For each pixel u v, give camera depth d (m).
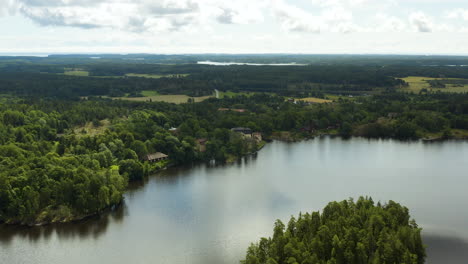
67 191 193.12
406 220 159.25
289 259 126.06
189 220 189.88
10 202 186.62
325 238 139.00
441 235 172.50
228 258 156.50
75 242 170.50
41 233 178.38
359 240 138.12
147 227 183.12
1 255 161.00
